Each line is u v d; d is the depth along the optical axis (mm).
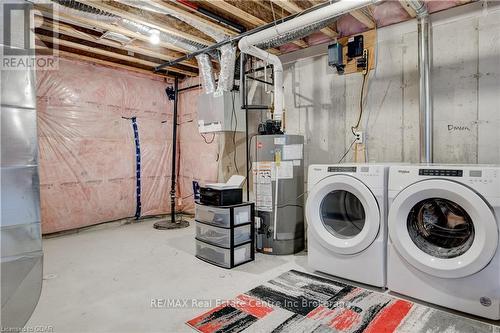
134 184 4781
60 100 3988
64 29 3145
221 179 4609
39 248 1749
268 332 1739
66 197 4047
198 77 4953
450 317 1863
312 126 3598
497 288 1752
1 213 1604
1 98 1597
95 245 3500
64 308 2027
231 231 2705
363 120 3182
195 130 5043
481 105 2518
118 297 2180
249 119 4258
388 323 1812
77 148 4145
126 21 2947
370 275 2273
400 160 2949
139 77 4828
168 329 1781
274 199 3102
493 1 2453
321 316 1900
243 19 3064
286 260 2945
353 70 3219
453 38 2639
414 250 2043
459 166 1955
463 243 1924
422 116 2686
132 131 4734
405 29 2898
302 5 2783
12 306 1660
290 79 3803
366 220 2283
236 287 2328
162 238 3803
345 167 2393
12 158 1638
